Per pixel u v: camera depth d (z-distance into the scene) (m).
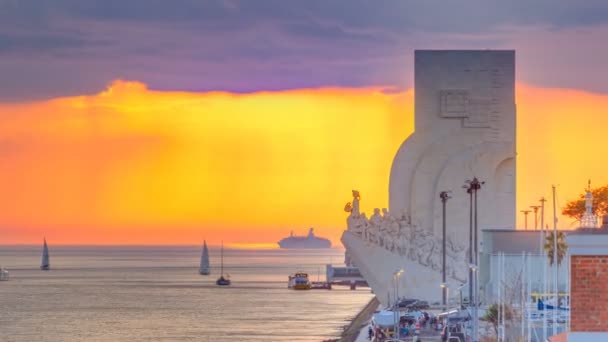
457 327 175.38
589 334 47.53
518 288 160.62
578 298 47.75
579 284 47.75
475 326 160.62
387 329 195.00
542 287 182.25
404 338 183.12
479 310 182.25
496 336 154.50
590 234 48.19
